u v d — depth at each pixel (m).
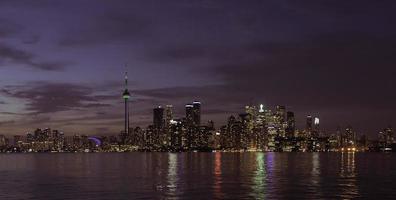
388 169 177.38
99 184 110.81
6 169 185.88
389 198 82.81
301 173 152.25
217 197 84.56
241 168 186.62
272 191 93.94
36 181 121.38
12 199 83.44
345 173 151.75
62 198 83.88
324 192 92.06
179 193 90.69
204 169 179.12
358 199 81.44
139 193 90.81
